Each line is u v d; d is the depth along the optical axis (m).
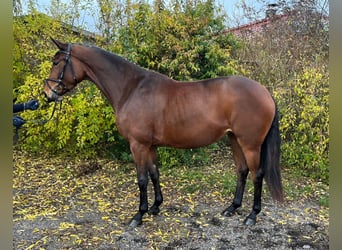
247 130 2.49
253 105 2.46
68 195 3.48
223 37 4.45
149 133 2.61
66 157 4.86
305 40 5.38
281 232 2.56
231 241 2.42
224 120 2.55
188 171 4.16
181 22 4.18
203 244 2.38
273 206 3.07
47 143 4.70
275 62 4.78
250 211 2.95
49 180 3.97
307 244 2.37
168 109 2.57
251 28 6.19
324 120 3.77
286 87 4.24
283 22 5.96
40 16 4.94
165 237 2.49
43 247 2.35
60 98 2.88
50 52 4.69
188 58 4.03
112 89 2.69
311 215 2.88
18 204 3.21
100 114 4.27
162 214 2.92
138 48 4.13
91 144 4.56
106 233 2.57
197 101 2.54
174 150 4.28
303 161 4.01
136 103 2.60
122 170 4.28
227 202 3.19
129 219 2.84
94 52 2.69
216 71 4.20
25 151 5.09
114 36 4.56
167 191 3.52
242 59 5.12
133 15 4.28
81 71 2.72
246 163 2.83
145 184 2.69
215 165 4.46
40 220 2.83
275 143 2.55
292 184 3.66
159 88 2.63
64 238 2.49
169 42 4.03
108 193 3.52
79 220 2.83
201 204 3.15
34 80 4.33
